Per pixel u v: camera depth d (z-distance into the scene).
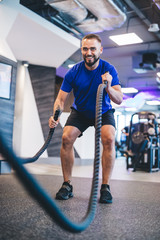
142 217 1.49
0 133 0.44
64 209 1.61
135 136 5.11
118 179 3.59
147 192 2.45
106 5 4.61
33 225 1.27
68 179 2.03
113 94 1.80
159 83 12.23
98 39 1.91
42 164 6.38
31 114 6.77
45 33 5.21
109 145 1.92
